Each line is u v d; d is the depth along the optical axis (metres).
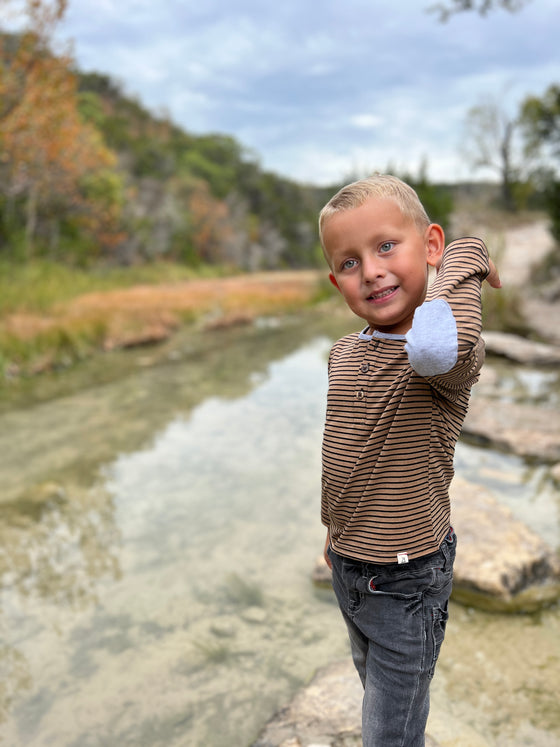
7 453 5.12
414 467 1.20
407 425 1.20
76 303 14.49
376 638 1.26
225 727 2.06
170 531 3.63
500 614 2.63
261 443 5.32
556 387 6.85
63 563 3.29
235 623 2.67
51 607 2.87
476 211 30.12
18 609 2.87
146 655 2.47
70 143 21.64
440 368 1.05
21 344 9.34
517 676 2.21
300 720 1.98
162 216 49.38
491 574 2.73
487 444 4.86
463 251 1.20
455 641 2.43
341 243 1.22
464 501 3.43
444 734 1.93
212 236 58.53
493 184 38.66
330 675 2.21
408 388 1.19
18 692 2.28
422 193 19.88
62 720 2.13
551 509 3.63
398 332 1.28
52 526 3.74
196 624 2.68
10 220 27.28
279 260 72.19
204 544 3.44
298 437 5.49
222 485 4.34
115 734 2.05
